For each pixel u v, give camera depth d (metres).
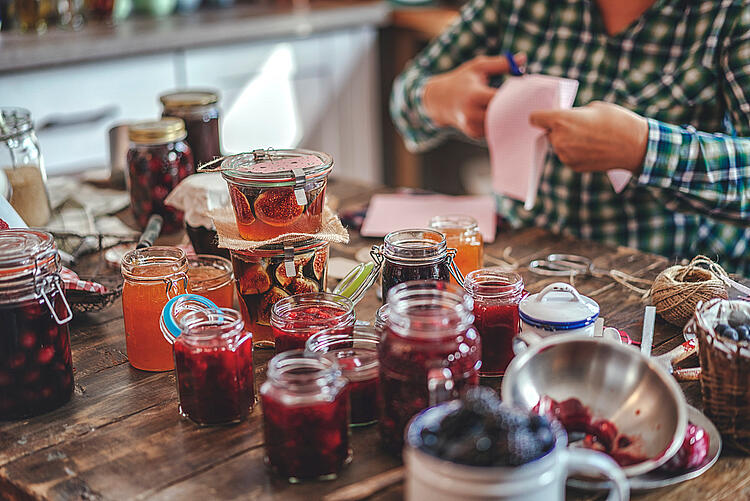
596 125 1.37
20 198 1.35
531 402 0.82
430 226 1.21
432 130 1.95
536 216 1.80
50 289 0.92
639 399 0.81
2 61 2.30
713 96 1.58
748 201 1.44
